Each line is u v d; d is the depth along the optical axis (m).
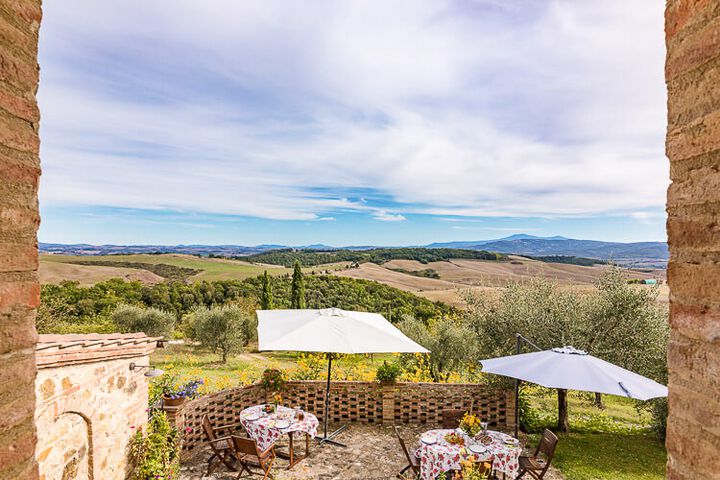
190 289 35.28
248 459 6.75
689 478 1.08
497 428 9.42
